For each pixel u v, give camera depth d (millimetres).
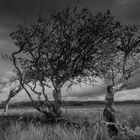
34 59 15266
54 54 15375
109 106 11375
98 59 15297
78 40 15164
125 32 15016
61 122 12062
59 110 14336
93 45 15055
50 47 15336
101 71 14875
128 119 13594
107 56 15102
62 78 15062
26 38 15383
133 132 9867
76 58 15227
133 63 14070
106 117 11156
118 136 8883
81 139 7301
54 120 12750
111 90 11734
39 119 13383
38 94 14523
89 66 15430
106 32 15062
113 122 10859
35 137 7230
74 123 11445
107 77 13789
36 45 15453
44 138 7316
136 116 14125
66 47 15094
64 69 15297
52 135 7727
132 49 14578
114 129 9750
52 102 14453
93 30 14852
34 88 14969
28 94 14531
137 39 14797
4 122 11102
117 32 15133
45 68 15289
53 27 15414
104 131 8172
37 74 14875
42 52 15398
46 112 14164
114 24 15062
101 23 15000
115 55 15117
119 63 14281
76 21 15297
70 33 15141
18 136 7312
